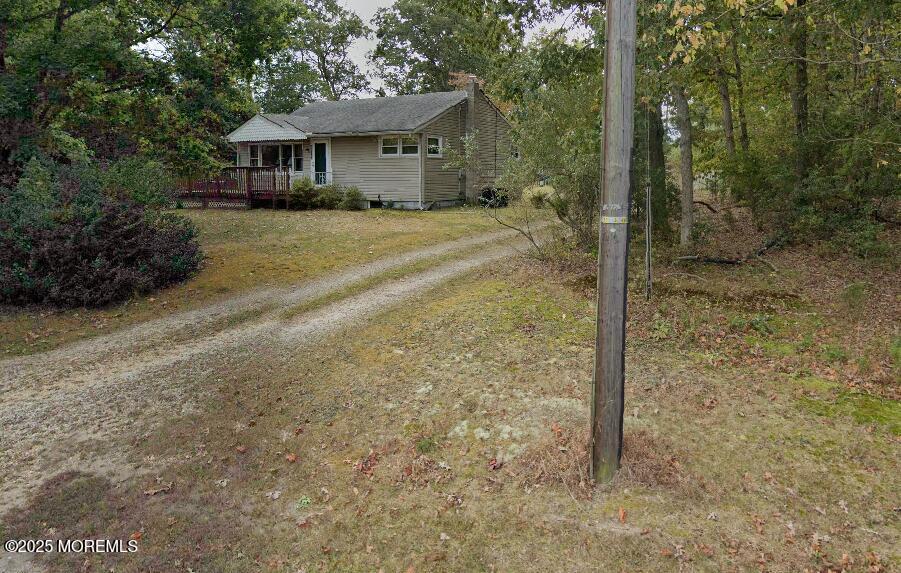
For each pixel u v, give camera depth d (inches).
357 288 394.3
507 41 430.3
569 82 398.3
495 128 995.9
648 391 221.6
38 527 158.6
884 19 368.2
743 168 485.4
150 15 485.4
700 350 265.0
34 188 375.2
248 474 181.6
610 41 143.3
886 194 419.8
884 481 161.0
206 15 482.0
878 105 418.9
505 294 361.4
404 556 143.9
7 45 415.5
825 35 399.5
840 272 385.1
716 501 155.1
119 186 400.2
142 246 388.5
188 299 379.2
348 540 150.9
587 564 135.9
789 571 130.3
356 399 227.5
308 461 187.5
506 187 434.6
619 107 143.7
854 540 139.0
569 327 299.7
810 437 185.3
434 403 219.5
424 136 829.8
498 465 177.2
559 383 231.6
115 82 476.4
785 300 336.8
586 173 400.5
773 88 545.0
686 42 295.6
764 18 398.9
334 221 692.7
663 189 451.5
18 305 362.0
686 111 425.4
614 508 153.2
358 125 862.5
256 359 275.3
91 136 504.7
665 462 169.9
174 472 183.3
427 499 164.7
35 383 256.8
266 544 150.6
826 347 261.1
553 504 156.7
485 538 147.5
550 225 492.4
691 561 134.3
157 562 144.9
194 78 507.5
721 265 415.8
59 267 363.9
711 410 205.5
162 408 227.6
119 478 181.5
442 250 514.0
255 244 536.7
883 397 211.9
